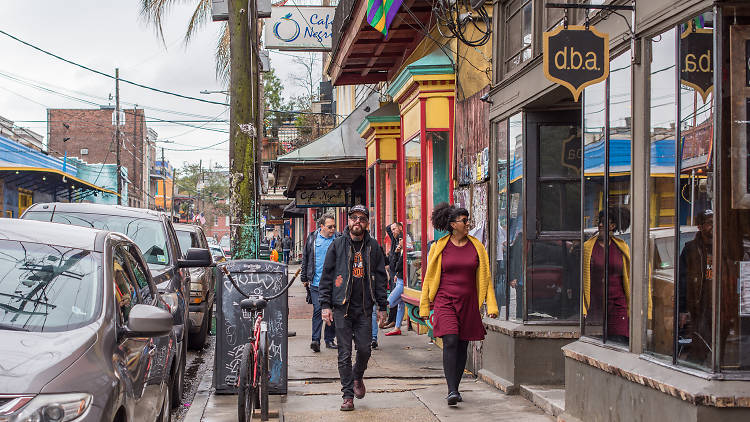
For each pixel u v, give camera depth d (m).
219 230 109.62
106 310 4.36
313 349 11.05
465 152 10.30
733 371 4.63
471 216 9.94
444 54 11.15
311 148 17.83
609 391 5.81
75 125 71.06
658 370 5.13
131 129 71.94
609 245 6.13
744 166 4.66
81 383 3.64
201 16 14.11
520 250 8.28
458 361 7.49
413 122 12.11
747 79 4.68
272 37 17.55
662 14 5.27
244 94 10.59
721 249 4.64
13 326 4.05
